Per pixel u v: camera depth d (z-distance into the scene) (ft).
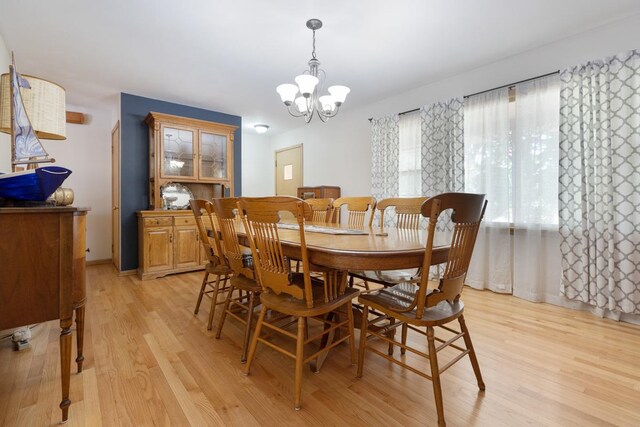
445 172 10.71
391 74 10.62
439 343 6.24
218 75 10.58
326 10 7.06
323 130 16.12
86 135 13.91
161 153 11.99
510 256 9.45
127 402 4.35
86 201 13.91
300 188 15.55
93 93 12.17
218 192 14.94
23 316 3.59
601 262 7.61
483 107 9.88
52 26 7.60
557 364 5.43
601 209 7.63
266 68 10.03
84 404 4.29
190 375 5.06
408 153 12.04
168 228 11.69
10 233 3.51
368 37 8.24
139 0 6.66
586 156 7.87
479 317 7.65
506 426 3.92
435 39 8.37
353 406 4.32
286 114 15.23
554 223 8.61
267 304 4.91
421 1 6.78
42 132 5.77
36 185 4.09
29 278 3.62
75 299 4.51
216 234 6.98
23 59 9.32
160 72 10.30
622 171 7.33
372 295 5.08
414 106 12.01
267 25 7.63
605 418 4.06
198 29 7.78
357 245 4.66
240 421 4.00
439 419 3.85
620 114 7.36
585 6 6.99
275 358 5.69
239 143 15.49
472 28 7.86
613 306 7.43
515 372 5.17
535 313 7.93
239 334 6.70
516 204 9.17
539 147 8.75
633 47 7.36
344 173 15.01
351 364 5.48
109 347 5.99
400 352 5.94
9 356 5.65
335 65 9.91
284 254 5.27
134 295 9.38
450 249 4.26
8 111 5.57
